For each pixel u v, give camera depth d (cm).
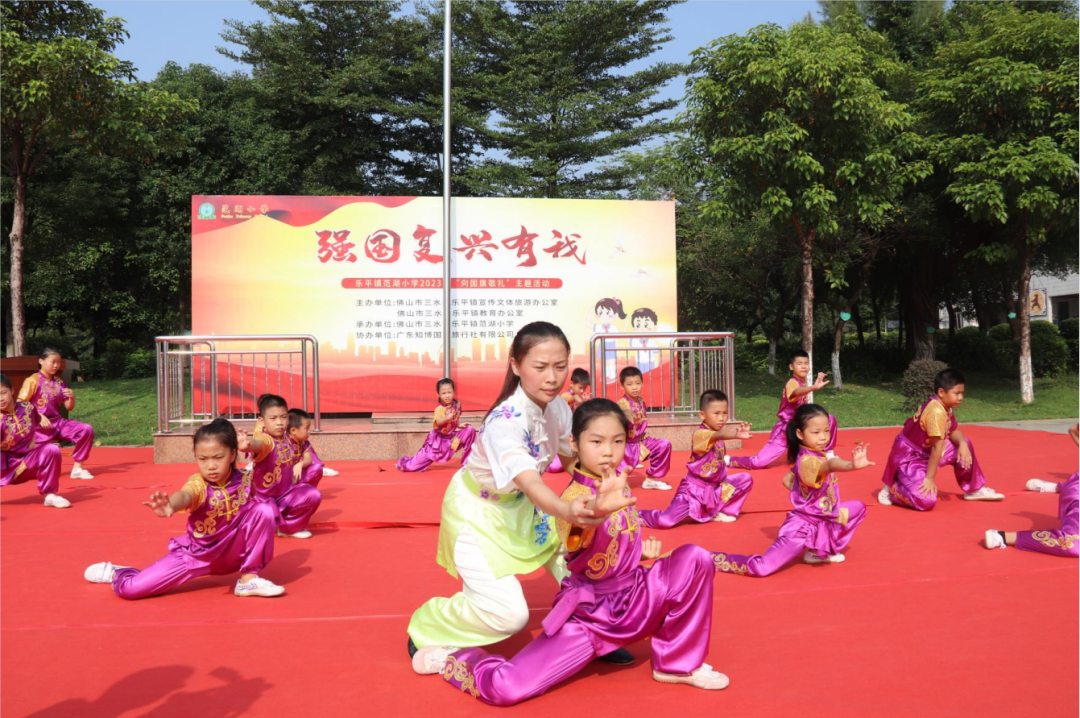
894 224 1769
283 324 1136
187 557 421
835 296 2178
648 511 595
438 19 2397
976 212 1388
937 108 1476
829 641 346
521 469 281
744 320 2756
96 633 367
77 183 1839
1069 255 1948
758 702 285
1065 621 367
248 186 2066
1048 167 1307
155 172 2022
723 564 462
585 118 2234
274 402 550
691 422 1026
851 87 1220
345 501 704
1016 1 1800
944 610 386
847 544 484
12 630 371
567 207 1184
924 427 615
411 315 1153
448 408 874
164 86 2081
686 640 302
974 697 286
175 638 360
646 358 1189
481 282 1167
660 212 1202
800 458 467
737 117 1270
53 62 1052
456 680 301
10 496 725
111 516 639
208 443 408
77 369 1348
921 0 1973
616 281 1191
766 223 1828
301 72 2278
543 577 457
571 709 283
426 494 739
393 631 370
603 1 2200
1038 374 2108
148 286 2528
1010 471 812
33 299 2327
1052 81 1334
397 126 2520
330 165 2384
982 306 2575
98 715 280
